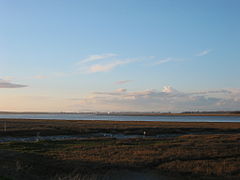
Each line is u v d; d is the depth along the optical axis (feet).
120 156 75.56
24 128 182.91
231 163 68.33
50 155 75.56
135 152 82.53
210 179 54.80
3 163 59.72
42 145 100.63
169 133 191.52
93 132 183.21
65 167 61.87
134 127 220.43
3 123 256.93
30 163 63.00
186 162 69.00
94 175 55.57
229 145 98.84
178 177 56.39
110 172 58.70
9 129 170.91
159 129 204.13
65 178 52.26
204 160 72.23
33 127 197.47
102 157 74.23
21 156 69.82
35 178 51.90
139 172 60.03
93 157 73.67
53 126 215.72
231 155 78.89
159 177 56.18
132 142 115.14
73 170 59.72
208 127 238.89
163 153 80.48
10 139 137.08
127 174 57.82
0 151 73.82
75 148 92.79
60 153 80.53
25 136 150.61
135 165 65.21
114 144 107.04
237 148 91.15
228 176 56.85
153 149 89.92
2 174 47.98
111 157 74.18
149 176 56.75
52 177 54.24
